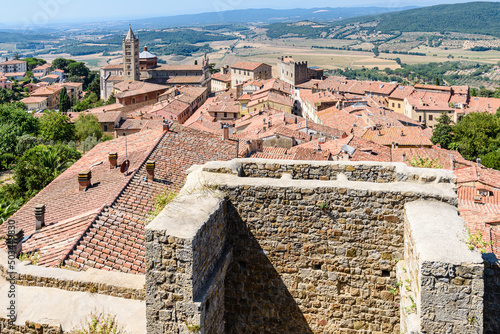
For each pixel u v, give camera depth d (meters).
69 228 19.36
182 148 28.62
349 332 10.69
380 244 10.35
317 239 10.62
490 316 10.02
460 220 9.21
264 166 12.44
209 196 10.55
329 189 10.42
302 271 10.77
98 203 21.41
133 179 23.81
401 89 148.75
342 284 10.64
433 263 7.82
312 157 51.72
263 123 85.50
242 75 186.75
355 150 53.25
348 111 103.81
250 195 10.76
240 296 11.12
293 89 150.00
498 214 30.45
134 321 11.73
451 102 137.88
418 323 8.26
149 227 8.90
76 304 12.47
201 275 9.22
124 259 17.78
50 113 100.62
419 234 8.73
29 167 45.91
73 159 54.12
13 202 40.62
